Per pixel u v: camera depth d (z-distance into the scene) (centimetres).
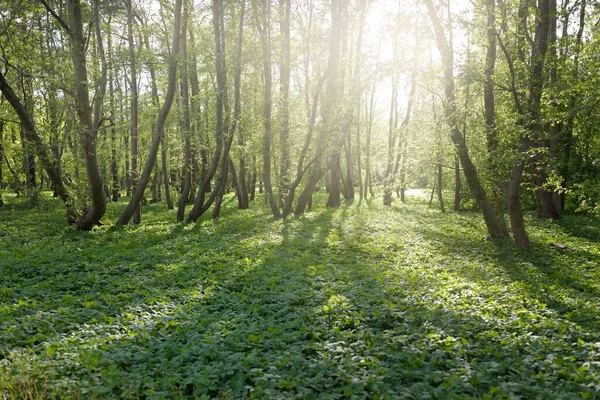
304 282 1162
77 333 770
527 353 702
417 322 854
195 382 569
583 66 1409
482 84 1794
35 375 588
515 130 1595
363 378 585
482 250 1706
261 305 962
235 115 2605
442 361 664
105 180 3825
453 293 1098
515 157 1524
